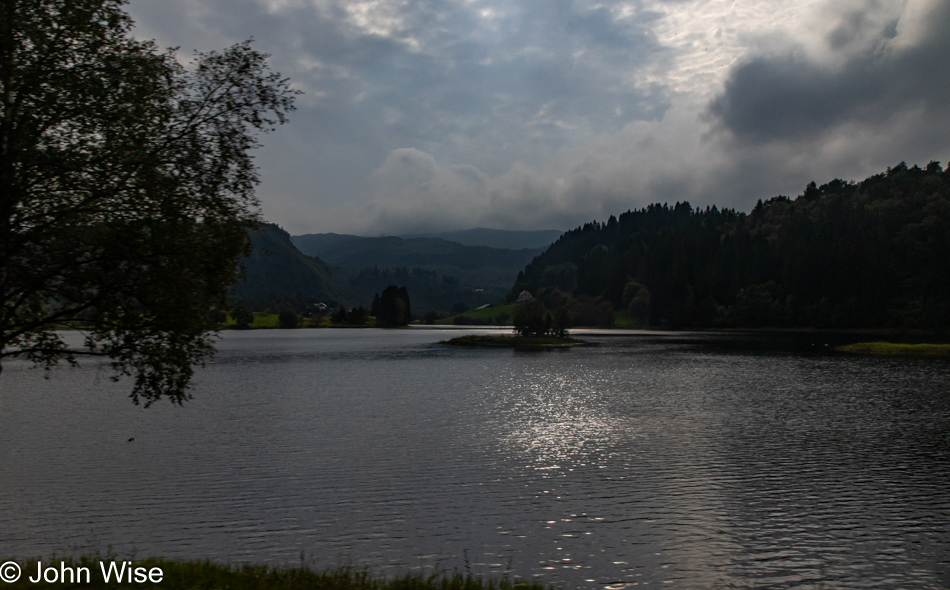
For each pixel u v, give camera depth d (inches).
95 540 716.7
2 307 557.3
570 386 2112.5
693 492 888.9
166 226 558.6
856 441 1207.6
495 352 3986.2
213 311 625.0
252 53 606.9
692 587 605.3
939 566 652.1
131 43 599.2
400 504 837.8
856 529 751.1
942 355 3432.6
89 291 585.9
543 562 658.2
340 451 1130.7
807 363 2977.4
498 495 877.8
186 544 705.0
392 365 2992.1
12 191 533.0
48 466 1029.2
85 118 565.6
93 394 1916.8
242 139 603.8
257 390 2020.2
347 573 521.3
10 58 522.6
